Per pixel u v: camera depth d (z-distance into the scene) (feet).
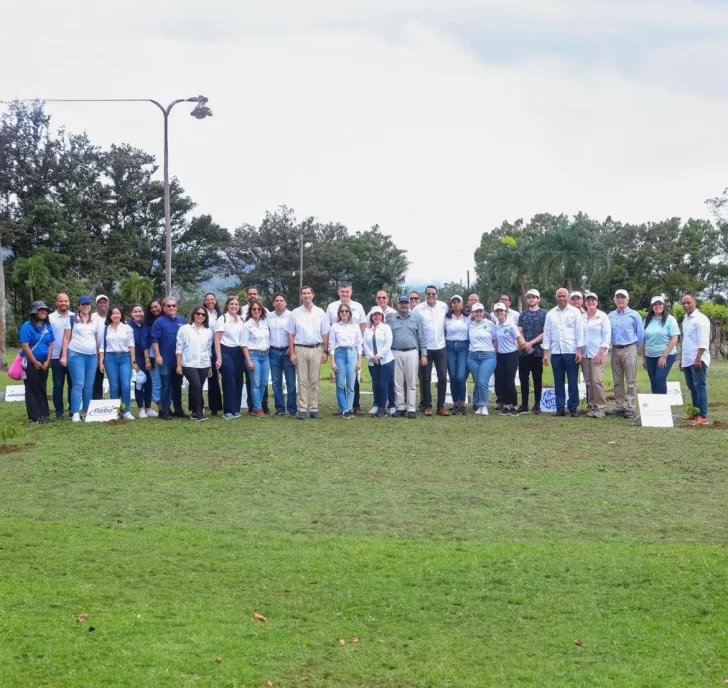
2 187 241.35
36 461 36.09
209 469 34.53
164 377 48.06
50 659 16.87
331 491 30.86
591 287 270.87
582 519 27.27
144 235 257.14
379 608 19.79
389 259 295.07
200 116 84.23
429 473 33.83
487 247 319.88
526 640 18.17
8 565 22.44
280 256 279.90
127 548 23.94
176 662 16.80
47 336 47.01
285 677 16.44
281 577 21.71
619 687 16.05
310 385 48.44
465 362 51.16
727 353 136.05
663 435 42.75
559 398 50.24
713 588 20.88
